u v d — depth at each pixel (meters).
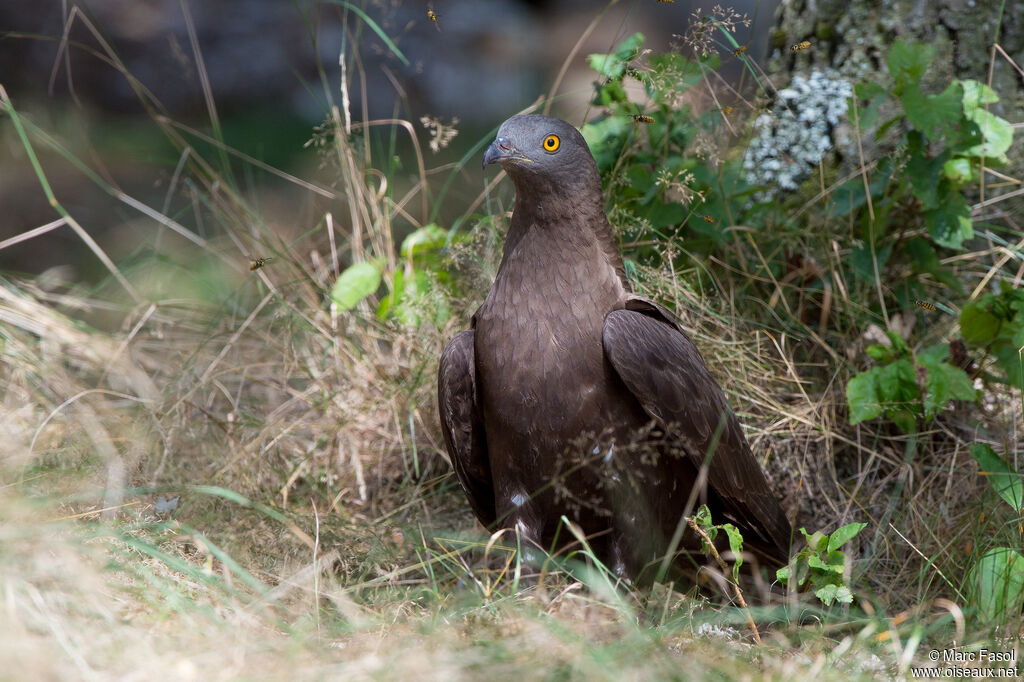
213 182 11.16
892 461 8.34
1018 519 7.02
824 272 9.12
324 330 9.41
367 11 22.80
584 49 23.22
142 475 7.94
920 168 8.48
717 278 9.20
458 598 6.39
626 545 7.04
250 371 9.42
